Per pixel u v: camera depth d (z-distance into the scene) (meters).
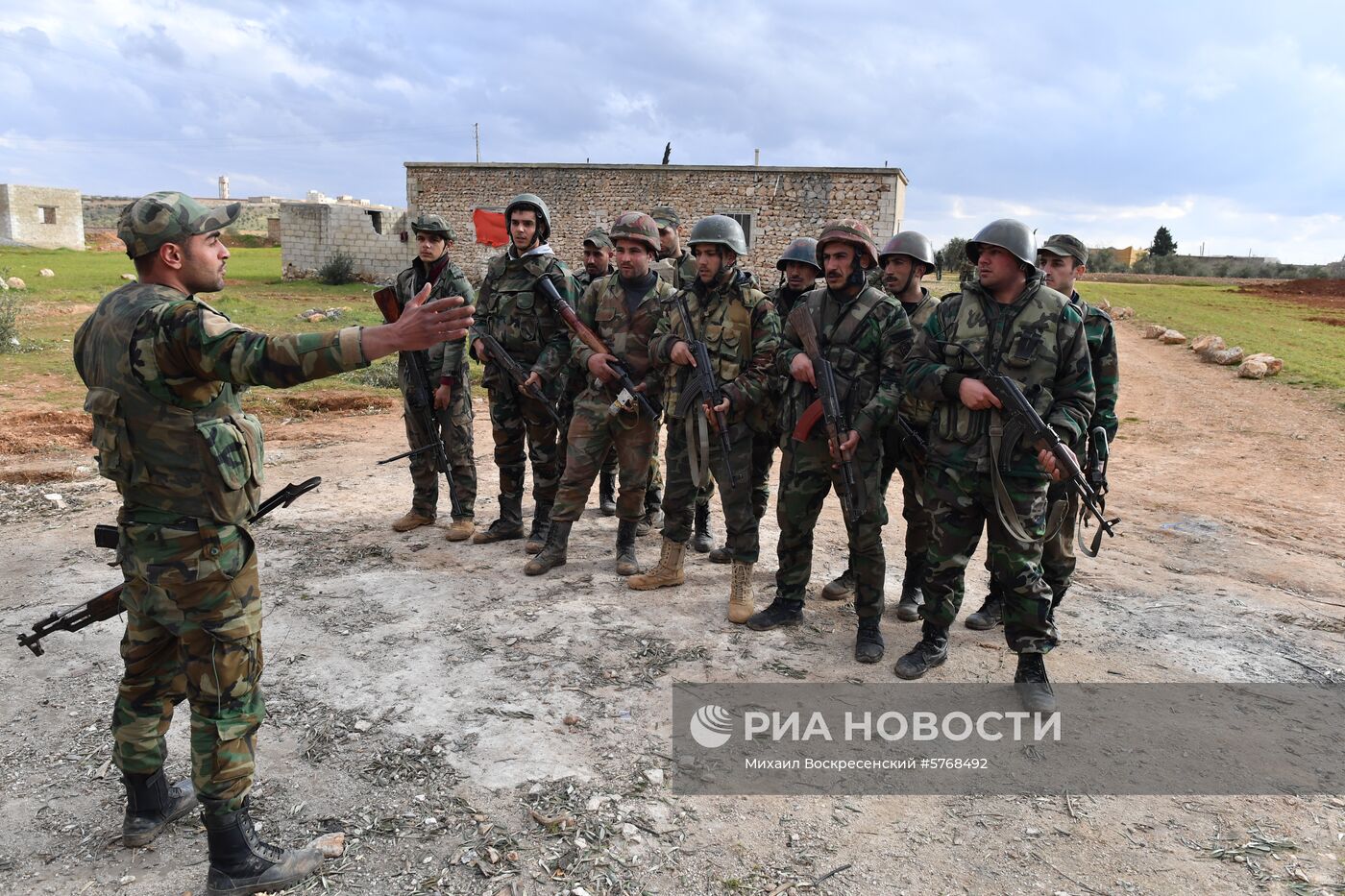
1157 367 17.06
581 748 3.35
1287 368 16.03
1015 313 3.64
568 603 4.78
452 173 30.06
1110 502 7.74
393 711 3.60
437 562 5.40
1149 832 2.94
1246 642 4.51
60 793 3.05
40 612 4.50
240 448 2.47
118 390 2.34
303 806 2.98
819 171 27.05
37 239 47.44
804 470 4.27
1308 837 2.90
